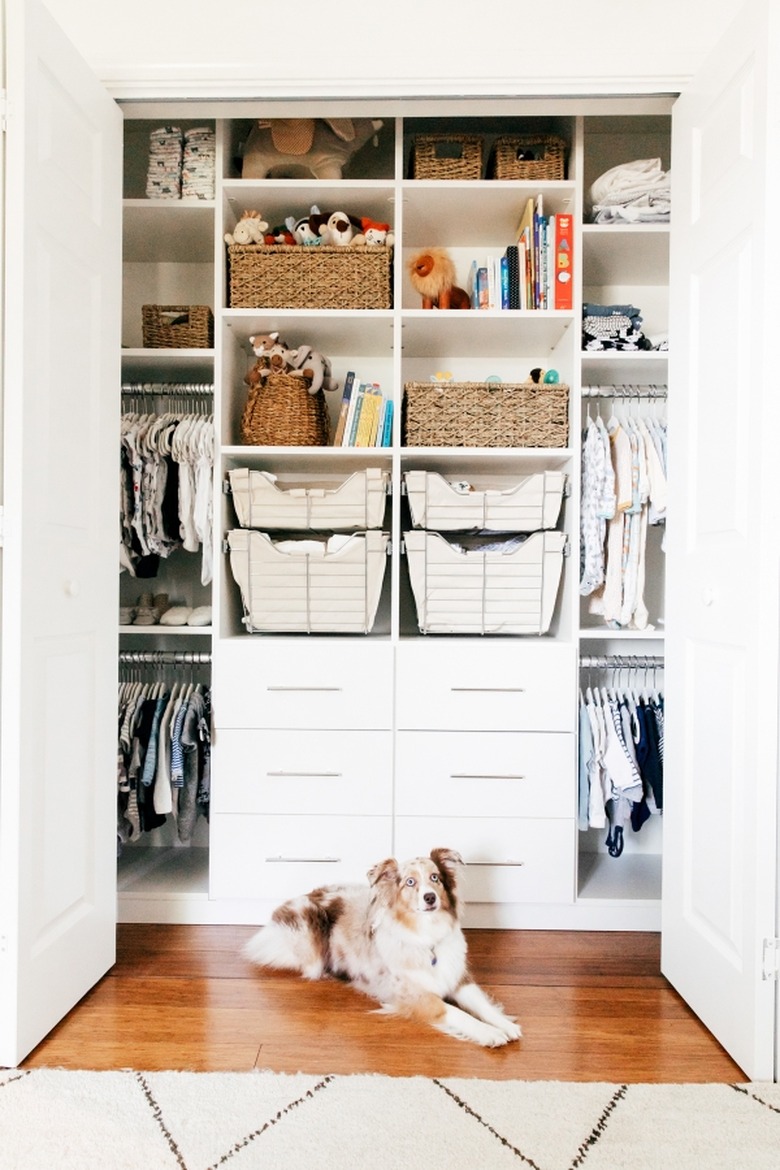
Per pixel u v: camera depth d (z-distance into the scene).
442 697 2.19
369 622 2.28
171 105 1.93
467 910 2.20
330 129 2.31
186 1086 1.40
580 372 2.27
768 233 1.42
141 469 2.29
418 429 2.29
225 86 1.88
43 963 1.56
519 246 2.30
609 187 2.31
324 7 1.85
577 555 2.25
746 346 1.51
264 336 2.34
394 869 1.79
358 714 2.19
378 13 1.85
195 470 2.29
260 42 1.86
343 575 2.26
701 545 1.72
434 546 2.27
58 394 1.61
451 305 2.40
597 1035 1.62
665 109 1.94
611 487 2.25
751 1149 1.25
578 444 2.25
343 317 2.26
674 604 1.84
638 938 2.14
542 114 1.98
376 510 2.26
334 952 1.87
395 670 2.19
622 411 2.64
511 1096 1.38
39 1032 1.55
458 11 1.84
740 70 1.54
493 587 2.27
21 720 1.46
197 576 2.71
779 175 1.42
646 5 1.82
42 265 1.54
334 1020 1.67
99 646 1.81
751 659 1.46
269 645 2.19
